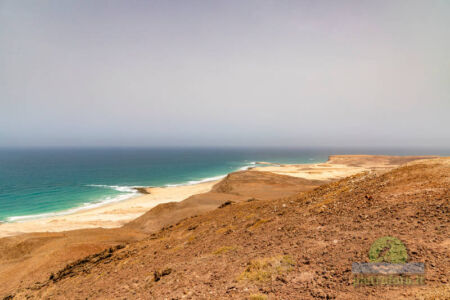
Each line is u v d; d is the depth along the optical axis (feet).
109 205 228.43
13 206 227.40
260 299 22.16
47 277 71.15
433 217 30.86
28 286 67.36
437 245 23.94
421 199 38.73
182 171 502.79
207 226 81.82
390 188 49.90
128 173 468.34
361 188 58.08
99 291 45.44
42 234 116.67
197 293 27.50
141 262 58.44
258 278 26.89
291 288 23.22
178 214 139.13
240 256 37.63
